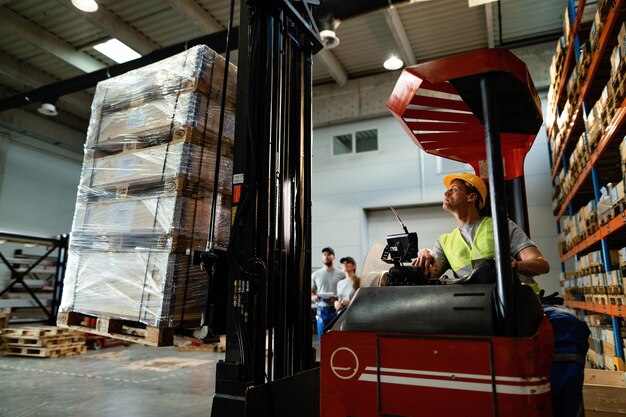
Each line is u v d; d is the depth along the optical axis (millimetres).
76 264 3344
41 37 8391
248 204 2525
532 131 2650
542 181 8227
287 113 2934
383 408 1571
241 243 2504
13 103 9602
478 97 1993
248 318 2385
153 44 8617
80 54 9148
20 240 8766
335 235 9914
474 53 1715
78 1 6543
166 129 3115
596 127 3953
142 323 3049
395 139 9742
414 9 7539
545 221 8086
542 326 1477
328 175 10250
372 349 1643
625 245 5441
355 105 9977
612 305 3891
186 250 2941
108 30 7668
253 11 2730
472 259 2283
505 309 1490
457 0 7340
